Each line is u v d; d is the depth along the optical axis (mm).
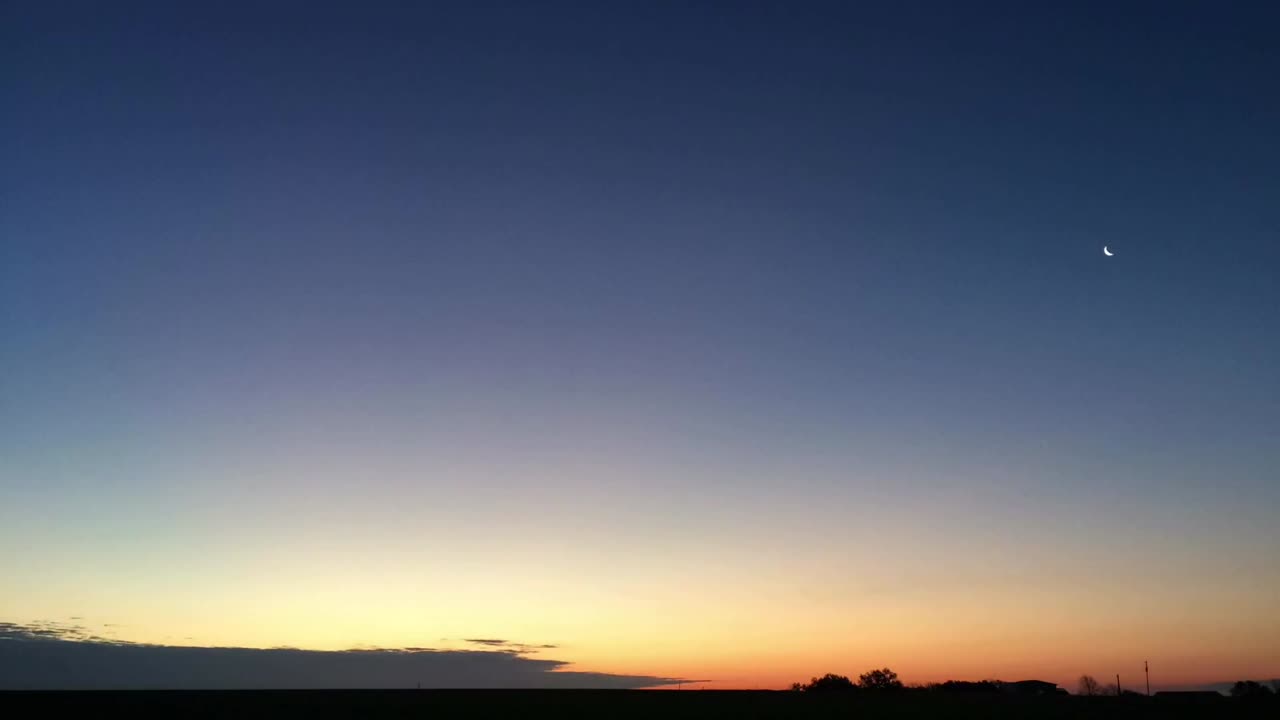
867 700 139625
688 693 176500
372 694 161000
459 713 110188
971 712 109125
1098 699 132375
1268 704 111938
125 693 150125
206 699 132750
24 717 100875
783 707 125312
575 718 105688
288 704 122000
